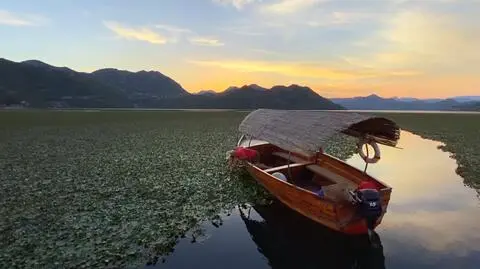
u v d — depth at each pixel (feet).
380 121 40.73
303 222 42.47
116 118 264.11
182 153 90.12
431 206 48.42
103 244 34.40
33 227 39.01
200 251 34.86
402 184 61.41
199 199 50.11
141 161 79.15
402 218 43.52
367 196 34.50
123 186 56.95
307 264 33.35
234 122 224.53
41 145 108.06
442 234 38.29
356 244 36.96
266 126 60.29
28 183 59.36
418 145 120.88
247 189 55.36
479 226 40.57
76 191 54.19
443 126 206.59
